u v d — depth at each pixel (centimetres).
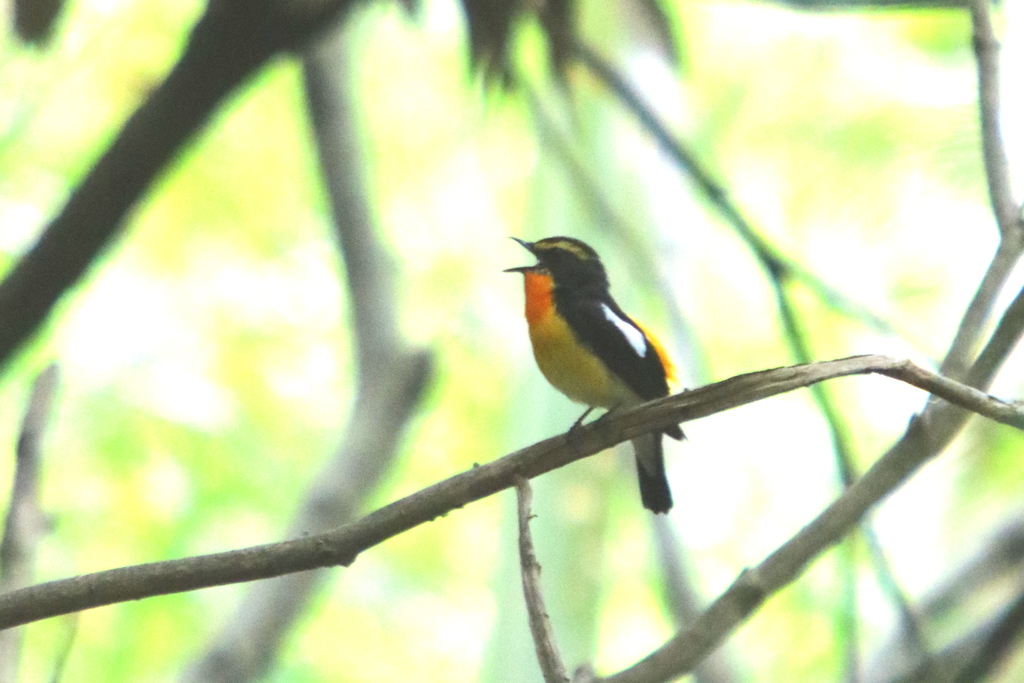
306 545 507
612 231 913
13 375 1285
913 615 643
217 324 1537
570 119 976
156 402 1377
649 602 1451
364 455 907
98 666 1204
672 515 894
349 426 927
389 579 1501
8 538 635
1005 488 969
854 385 1452
